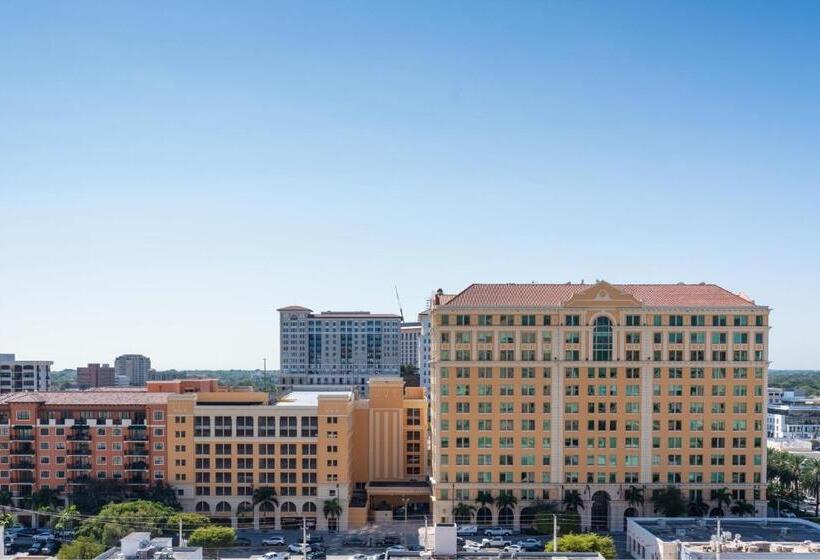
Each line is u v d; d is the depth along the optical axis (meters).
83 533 178.12
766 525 173.00
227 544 173.25
